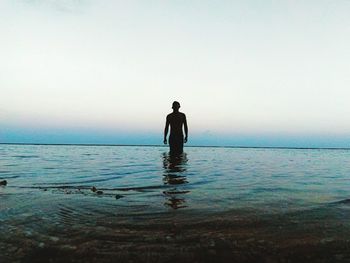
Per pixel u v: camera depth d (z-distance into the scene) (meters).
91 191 5.04
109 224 3.02
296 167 11.50
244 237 2.66
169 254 2.29
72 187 5.48
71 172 8.20
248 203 4.11
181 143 13.85
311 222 3.14
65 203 3.96
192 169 9.27
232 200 4.33
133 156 18.23
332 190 5.40
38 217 3.22
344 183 6.45
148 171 8.48
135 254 2.27
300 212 3.58
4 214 3.29
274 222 3.13
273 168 10.70
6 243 2.44
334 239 2.62
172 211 3.61
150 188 5.44
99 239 2.57
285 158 20.25
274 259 2.23
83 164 11.28
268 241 2.57
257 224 3.06
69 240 2.54
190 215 3.41
